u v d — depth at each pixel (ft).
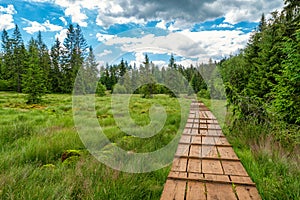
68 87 105.81
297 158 9.70
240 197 6.16
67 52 124.47
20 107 41.27
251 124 14.80
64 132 14.35
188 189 6.68
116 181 7.14
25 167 7.95
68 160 9.55
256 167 8.39
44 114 27.12
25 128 15.12
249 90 27.71
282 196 6.33
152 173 8.48
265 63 28.78
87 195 6.19
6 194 5.95
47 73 104.99
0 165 8.15
